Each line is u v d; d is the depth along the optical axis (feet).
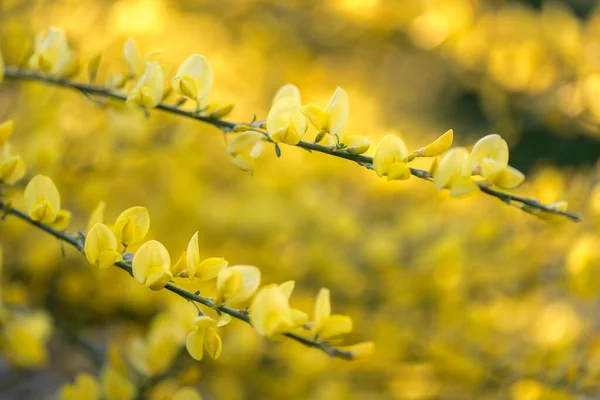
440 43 5.02
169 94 2.76
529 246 3.93
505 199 2.65
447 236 4.31
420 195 5.20
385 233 4.82
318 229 4.87
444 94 8.62
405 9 5.00
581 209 3.40
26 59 2.97
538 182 3.44
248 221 4.74
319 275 4.85
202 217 4.68
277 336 2.58
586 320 4.14
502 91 5.14
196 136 4.41
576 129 4.98
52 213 2.73
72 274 4.86
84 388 3.11
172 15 5.57
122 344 4.99
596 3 9.87
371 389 4.39
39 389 5.40
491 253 4.25
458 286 4.08
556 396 3.38
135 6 4.42
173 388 3.30
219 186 5.31
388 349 4.14
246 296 2.61
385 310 4.43
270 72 6.16
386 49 6.57
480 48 4.85
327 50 7.16
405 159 2.64
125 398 3.16
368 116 6.16
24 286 4.84
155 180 4.83
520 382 3.59
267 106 5.83
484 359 3.98
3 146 2.83
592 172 3.61
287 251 4.75
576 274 3.24
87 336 5.29
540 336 3.98
